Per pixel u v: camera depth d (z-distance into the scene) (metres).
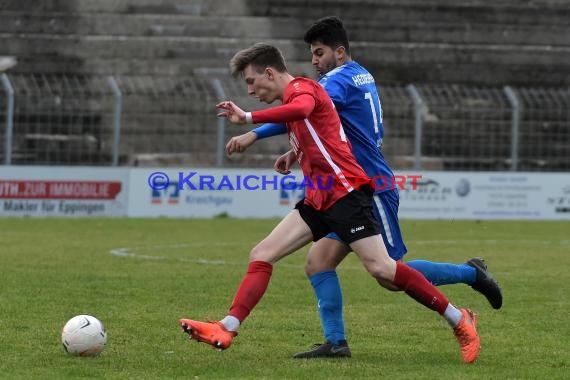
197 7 102.06
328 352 20.81
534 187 78.44
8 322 25.17
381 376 18.45
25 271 37.47
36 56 94.06
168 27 99.12
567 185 78.88
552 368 19.75
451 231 63.94
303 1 103.00
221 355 20.91
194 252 47.16
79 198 73.19
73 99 79.00
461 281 22.02
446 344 22.86
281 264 42.41
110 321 25.75
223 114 18.80
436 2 105.25
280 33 100.12
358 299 31.19
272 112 18.62
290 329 24.92
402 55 99.31
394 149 82.69
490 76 99.62
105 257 43.88
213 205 74.88
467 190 77.69
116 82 83.12
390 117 82.25
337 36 21.38
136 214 73.88
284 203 75.81
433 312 28.25
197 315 27.16
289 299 30.91
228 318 19.03
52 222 66.81
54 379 17.77
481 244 54.22
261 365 19.61
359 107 20.98
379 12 103.12
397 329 25.12
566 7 107.00
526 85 100.19
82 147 80.25
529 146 83.94
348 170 19.47
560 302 30.98
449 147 83.44
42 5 99.31
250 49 20.06
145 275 37.03
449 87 86.75
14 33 96.31
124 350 21.30
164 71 94.44
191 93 84.19
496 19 104.94
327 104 19.66
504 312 28.73
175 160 82.38
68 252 45.84
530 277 38.09
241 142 19.34
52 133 79.06
